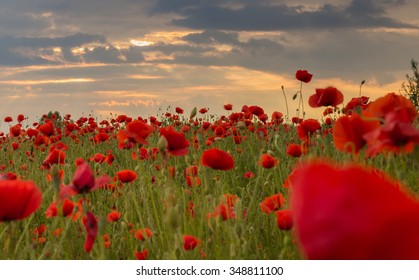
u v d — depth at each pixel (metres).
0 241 2.77
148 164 4.30
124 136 3.06
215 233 2.67
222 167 3.01
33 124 11.53
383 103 1.70
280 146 5.41
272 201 3.01
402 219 0.34
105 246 3.03
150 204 3.75
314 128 3.91
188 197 3.46
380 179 0.35
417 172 3.41
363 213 0.34
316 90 3.69
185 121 10.53
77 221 3.40
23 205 1.53
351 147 1.53
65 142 10.03
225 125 7.27
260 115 6.80
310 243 0.35
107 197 4.64
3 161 7.41
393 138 1.26
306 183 0.36
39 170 5.53
